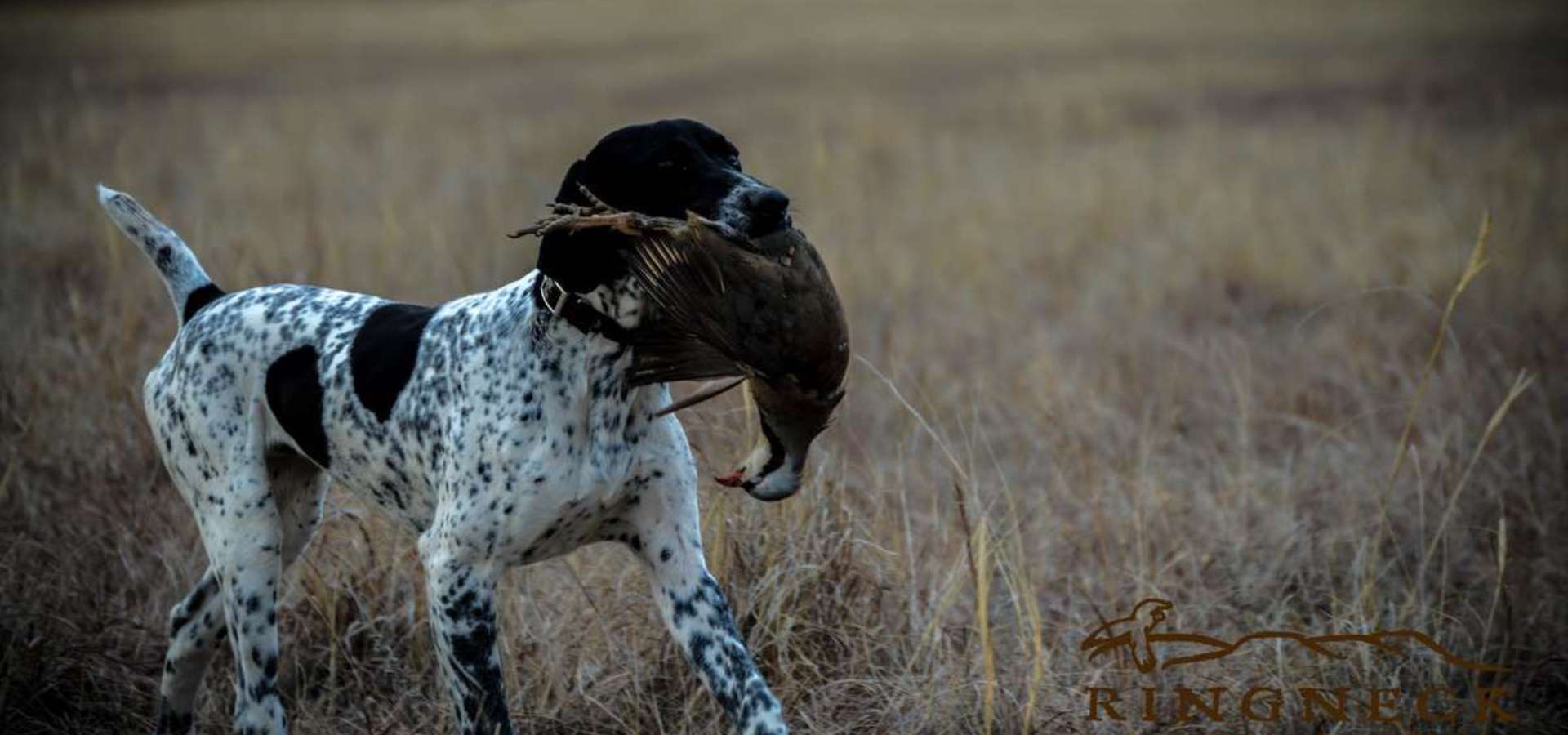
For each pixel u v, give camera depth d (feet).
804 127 98.07
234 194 66.54
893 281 54.08
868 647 26.11
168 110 98.63
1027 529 32.63
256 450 24.25
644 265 19.79
